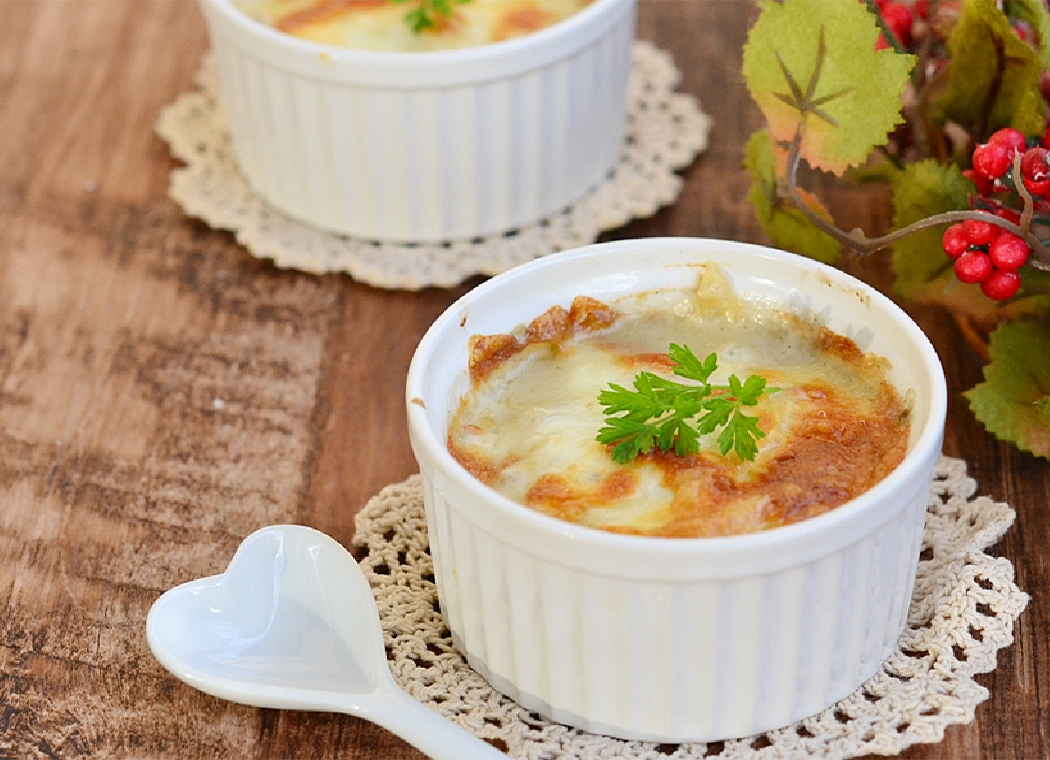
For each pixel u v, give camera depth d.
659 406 0.50
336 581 0.51
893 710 0.50
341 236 0.63
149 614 0.51
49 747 0.50
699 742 0.49
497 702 0.50
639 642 0.48
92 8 0.73
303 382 0.58
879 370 0.52
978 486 0.55
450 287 0.61
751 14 0.72
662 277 0.54
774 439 0.50
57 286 0.62
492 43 0.61
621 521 0.49
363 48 0.61
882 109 0.55
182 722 0.51
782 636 0.48
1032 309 0.56
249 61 0.61
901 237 0.54
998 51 0.56
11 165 0.66
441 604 0.51
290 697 0.50
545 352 0.53
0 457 0.57
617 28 0.62
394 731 0.49
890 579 0.49
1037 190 0.52
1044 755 0.49
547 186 0.63
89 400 0.58
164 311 0.61
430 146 0.61
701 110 0.67
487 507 0.48
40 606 0.53
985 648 0.51
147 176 0.66
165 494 0.56
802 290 0.53
